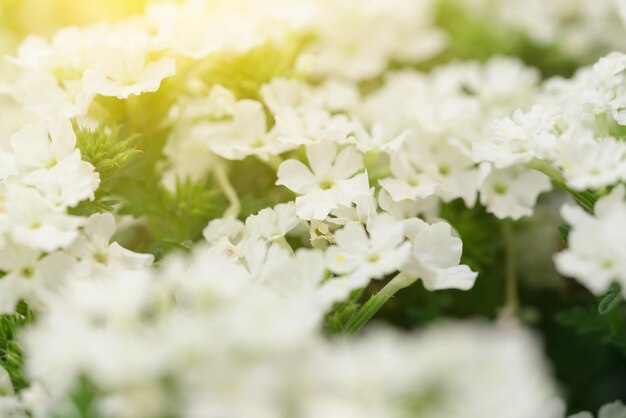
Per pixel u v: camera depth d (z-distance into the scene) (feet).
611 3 1.26
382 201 0.97
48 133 0.97
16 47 1.20
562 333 1.12
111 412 0.80
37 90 1.00
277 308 0.80
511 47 1.25
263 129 1.02
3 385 0.88
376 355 0.78
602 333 1.09
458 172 1.03
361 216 0.94
